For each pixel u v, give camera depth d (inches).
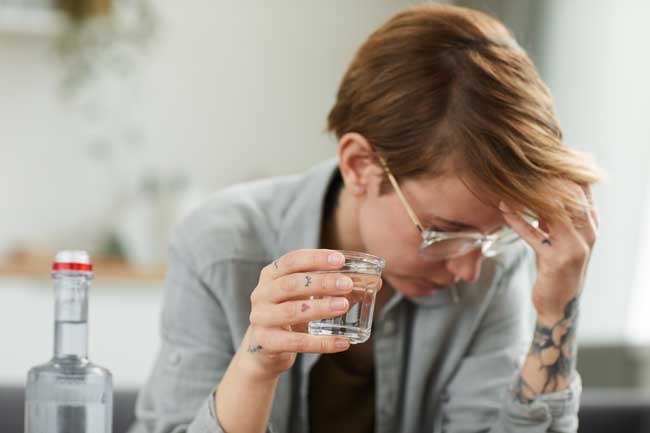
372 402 66.3
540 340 60.6
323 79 187.5
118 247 164.1
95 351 150.3
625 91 144.6
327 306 50.1
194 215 65.4
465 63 55.8
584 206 56.6
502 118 54.7
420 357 65.5
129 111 179.6
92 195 178.1
